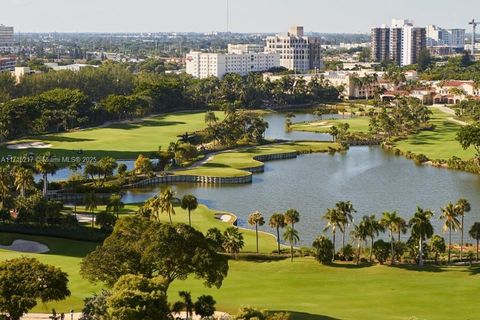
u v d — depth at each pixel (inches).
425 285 6845.5
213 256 5915.4
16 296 5206.7
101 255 5826.8
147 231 5969.5
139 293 5044.3
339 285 6850.4
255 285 6791.3
